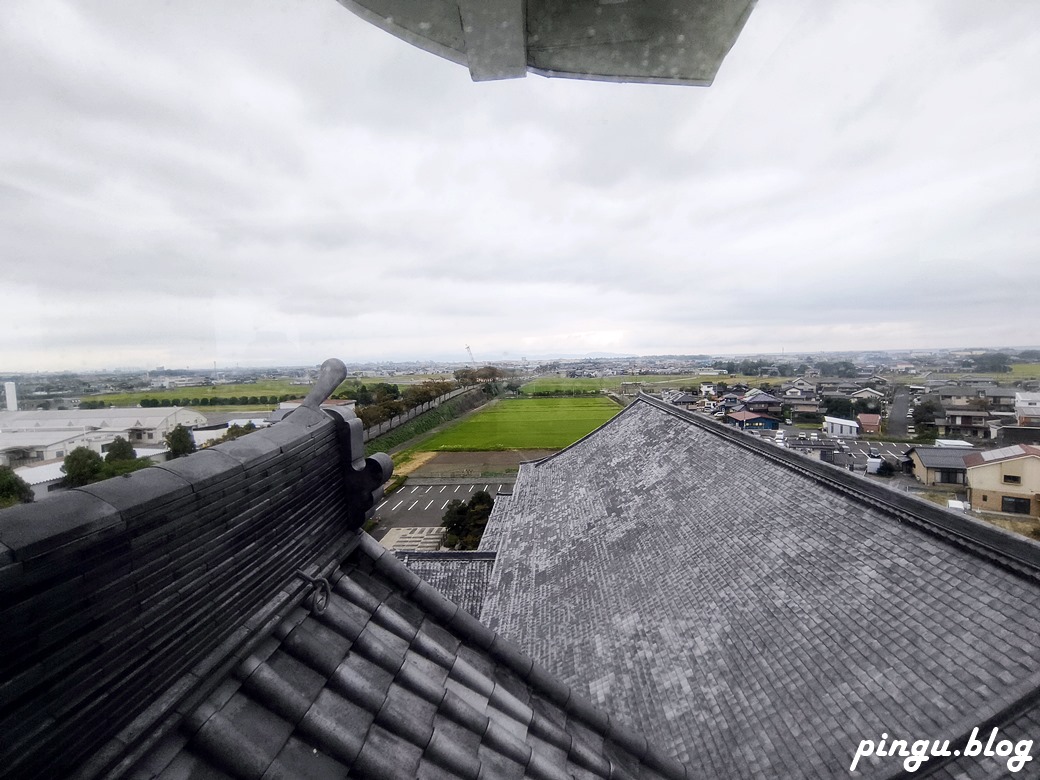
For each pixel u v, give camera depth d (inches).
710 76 107.7
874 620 260.4
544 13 91.4
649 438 736.3
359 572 154.0
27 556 62.1
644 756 169.9
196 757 85.4
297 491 128.8
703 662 301.4
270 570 113.8
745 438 510.0
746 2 87.0
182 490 89.5
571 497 695.7
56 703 64.4
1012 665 201.9
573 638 389.1
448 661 145.6
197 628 90.4
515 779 123.7
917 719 205.3
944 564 264.2
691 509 483.5
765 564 349.1
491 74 107.7
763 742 235.6
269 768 88.1
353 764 100.1
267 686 99.3
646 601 388.5
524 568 545.3
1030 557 229.9
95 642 71.0
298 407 145.1
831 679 245.0
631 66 106.4
